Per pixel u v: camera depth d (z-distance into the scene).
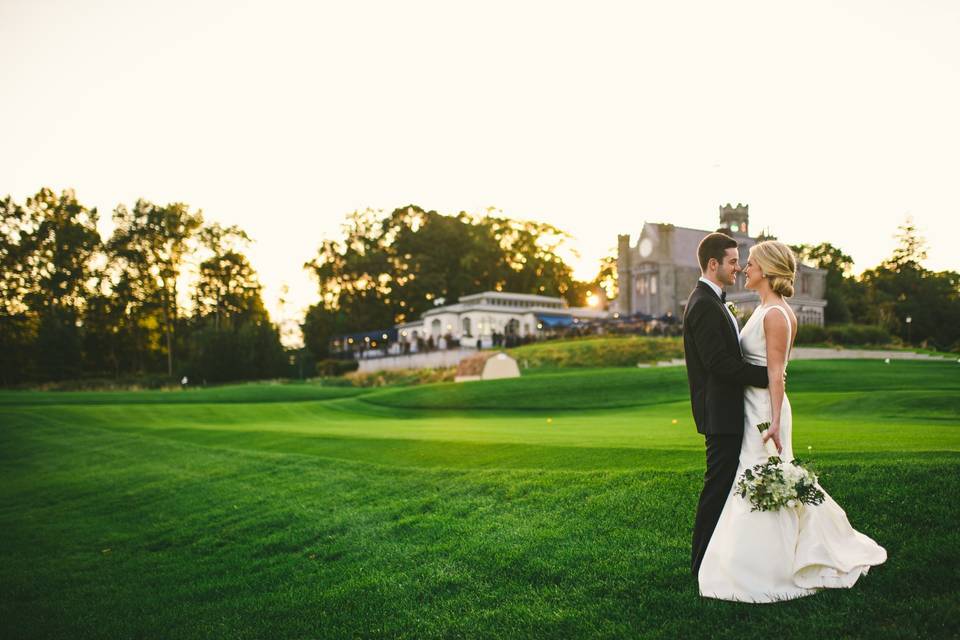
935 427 11.97
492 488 8.93
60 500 12.82
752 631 4.50
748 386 5.00
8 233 75.44
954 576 4.78
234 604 6.81
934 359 40.00
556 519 7.36
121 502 11.98
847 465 7.13
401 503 9.09
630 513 7.06
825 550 4.78
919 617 4.37
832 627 4.37
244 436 18.06
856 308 80.44
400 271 91.31
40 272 75.56
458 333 71.44
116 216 76.56
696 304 5.12
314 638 5.78
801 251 98.19
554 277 100.56
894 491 6.28
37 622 7.02
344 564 7.39
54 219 77.06
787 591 4.74
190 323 79.19
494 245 95.56
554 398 30.86
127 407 30.33
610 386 32.22
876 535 5.57
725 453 5.04
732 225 76.81
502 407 30.02
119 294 75.88
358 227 94.31
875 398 19.53
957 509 5.71
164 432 20.59
